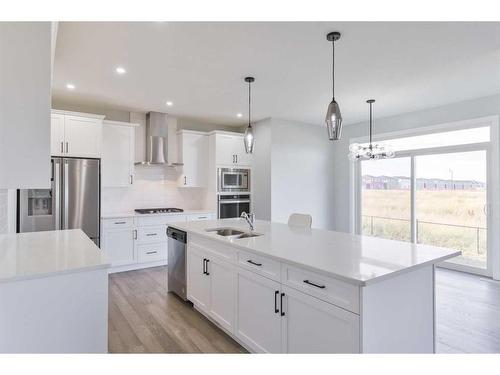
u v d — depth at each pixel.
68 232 2.60
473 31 2.39
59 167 3.90
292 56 2.84
